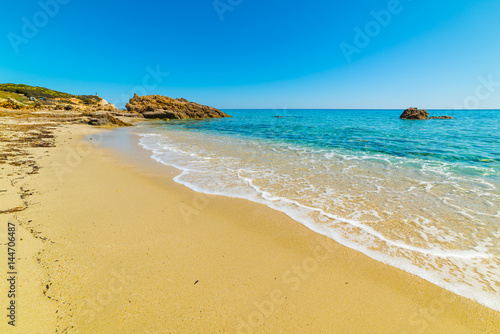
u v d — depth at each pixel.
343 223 5.27
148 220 5.23
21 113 35.16
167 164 10.72
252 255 4.10
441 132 24.08
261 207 6.11
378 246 4.40
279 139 20.53
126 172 9.12
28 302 2.81
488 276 3.61
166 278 3.45
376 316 2.93
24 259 3.57
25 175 7.74
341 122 43.00
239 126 35.91
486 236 4.69
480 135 21.17
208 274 3.58
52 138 16.78
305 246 4.41
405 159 11.78
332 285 3.43
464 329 2.76
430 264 3.89
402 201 6.44
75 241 4.21
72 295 3.01
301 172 9.40
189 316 2.85
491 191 7.11
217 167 10.24
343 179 8.45
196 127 34.00
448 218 5.45
